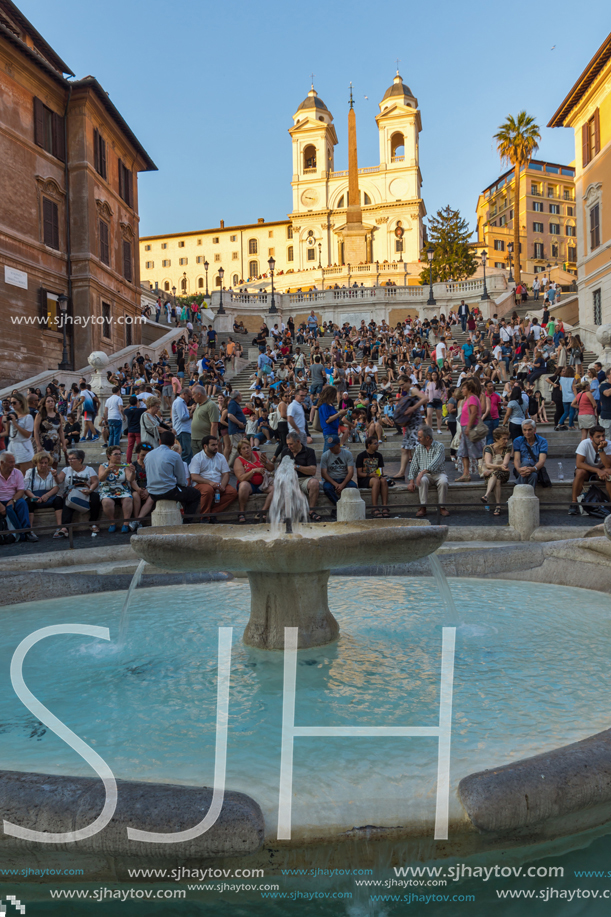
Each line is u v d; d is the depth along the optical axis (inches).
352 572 269.4
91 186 1133.7
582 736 114.7
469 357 991.6
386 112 3314.5
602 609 202.5
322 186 3410.4
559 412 654.5
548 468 502.9
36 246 1021.2
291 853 85.7
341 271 2888.8
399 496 389.4
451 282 1806.1
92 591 250.2
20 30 1147.9
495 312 1614.2
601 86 1083.9
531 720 122.1
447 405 636.1
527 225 3383.4
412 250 3272.6
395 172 3312.0
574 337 911.7
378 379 949.2
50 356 1055.0
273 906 85.4
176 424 474.0
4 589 235.8
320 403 414.6
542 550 255.1
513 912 82.0
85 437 734.5
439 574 195.5
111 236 1231.5
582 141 1174.3
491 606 210.4
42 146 1046.4
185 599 237.1
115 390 726.5
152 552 162.9
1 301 938.7
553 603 211.9
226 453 459.2
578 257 1198.9
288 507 201.6
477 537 299.6
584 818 91.4
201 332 1524.4
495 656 160.9
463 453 427.2
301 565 159.2
